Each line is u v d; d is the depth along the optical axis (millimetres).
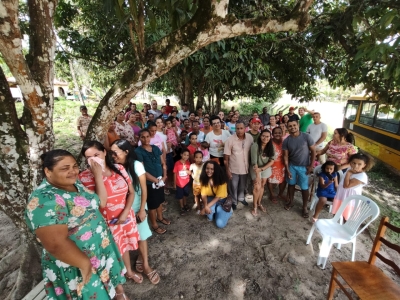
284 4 4320
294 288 2168
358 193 2625
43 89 1744
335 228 2432
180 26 1903
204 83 7957
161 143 3479
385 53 1881
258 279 2268
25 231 2045
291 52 5766
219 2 1689
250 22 1788
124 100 1989
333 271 1881
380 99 2711
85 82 20188
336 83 5113
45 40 1691
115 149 1951
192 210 3549
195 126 4461
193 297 2072
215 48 4777
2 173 1841
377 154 6215
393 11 1704
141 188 2086
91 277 1382
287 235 2928
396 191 4699
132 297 2051
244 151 3303
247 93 10461
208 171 2906
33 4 1621
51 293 1384
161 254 2586
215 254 2598
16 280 2244
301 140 3211
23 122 1789
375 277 1712
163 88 11586
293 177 3367
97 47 4949
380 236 1788
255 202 3354
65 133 8453
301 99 7328
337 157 3244
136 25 1681
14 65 1464
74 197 1297
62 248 1167
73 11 4352
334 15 3275
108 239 1555
